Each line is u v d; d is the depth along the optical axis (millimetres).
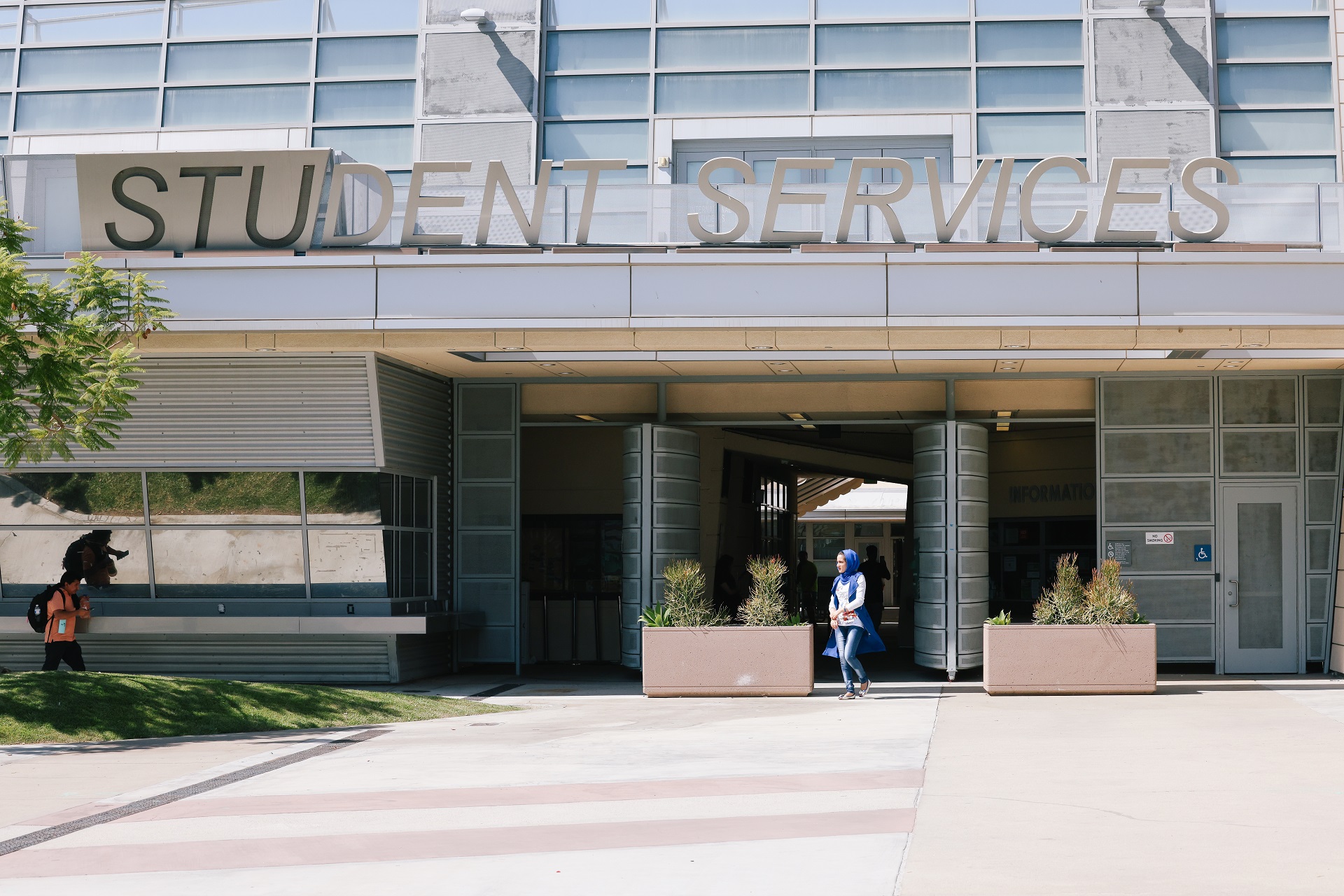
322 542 17281
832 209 14672
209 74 19719
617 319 14508
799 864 5996
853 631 14875
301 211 14992
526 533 22625
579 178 19000
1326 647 17484
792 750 10352
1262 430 17734
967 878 5629
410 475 17828
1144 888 5371
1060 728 11547
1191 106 18297
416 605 17984
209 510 17359
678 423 18938
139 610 17547
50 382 12461
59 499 17484
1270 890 5309
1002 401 18344
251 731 12484
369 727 12953
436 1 19422
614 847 6492
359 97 19422
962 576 17156
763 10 19203
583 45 19375
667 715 13484
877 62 18953
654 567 17969
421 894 5586
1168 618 17719
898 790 8141
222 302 14852
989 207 14617
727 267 14469
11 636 18219
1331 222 14227
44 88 19906
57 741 11672
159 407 16594
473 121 19078
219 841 6848
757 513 26594
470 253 14648
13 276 12086
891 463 25781
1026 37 18797
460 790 8500
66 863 6371
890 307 14328
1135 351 15891
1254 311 14117
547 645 21406
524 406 19281
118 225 15109
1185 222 14375
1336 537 17453
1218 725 11539
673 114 19094
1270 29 18562
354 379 16203
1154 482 17828
